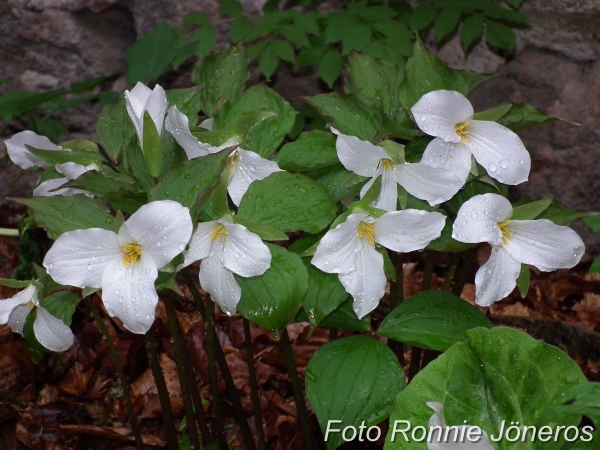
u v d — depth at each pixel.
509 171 0.48
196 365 0.82
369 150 0.47
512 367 0.47
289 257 0.48
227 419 0.75
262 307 0.47
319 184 0.49
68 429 0.73
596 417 0.41
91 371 0.81
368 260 0.47
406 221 0.47
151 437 0.73
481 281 0.47
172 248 0.43
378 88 0.56
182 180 0.46
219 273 0.47
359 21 0.85
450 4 0.88
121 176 0.48
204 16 0.91
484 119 0.49
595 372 0.78
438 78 0.52
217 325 0.87
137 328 0.44
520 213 0.48
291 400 0.79
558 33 0.91
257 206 0.49
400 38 0.84
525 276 0.50
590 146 0.91
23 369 0.79
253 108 0.54
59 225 0.46
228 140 0.49
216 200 0.47
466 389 0.47
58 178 0.53
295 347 0.85
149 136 0.46
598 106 0.90
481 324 0.53
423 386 0.47
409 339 0.51
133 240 0.44
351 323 0.53
